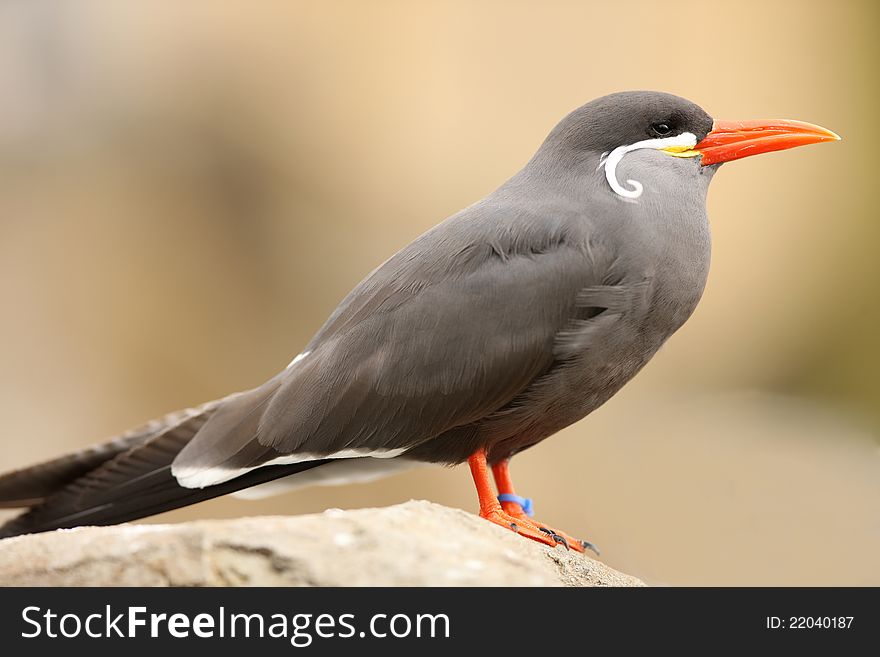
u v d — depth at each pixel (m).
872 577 11.77
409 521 6.07
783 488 13.34
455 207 17.84
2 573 5.82
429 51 18.27
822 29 18.75
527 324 7.29
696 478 13.77
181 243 17.75
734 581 12.09
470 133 18.05
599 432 15.13
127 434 8.22
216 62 18.33
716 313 17.97
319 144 18.23
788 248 18.31
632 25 18.20
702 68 18.23
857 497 13.09
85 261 17.41
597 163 7.68
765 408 15.95
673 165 7.81
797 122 8.01
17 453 15.99
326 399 7.50
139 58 18.41
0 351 16.66
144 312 17.20
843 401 17.75
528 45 18.22
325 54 18.36
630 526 13.27
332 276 17.75
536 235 7.42
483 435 7.57
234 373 17.17
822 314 18.44
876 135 18.86
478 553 5.83
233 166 18.20
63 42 18.47
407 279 7.57
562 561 6.71
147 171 18.02
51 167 18.05
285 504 14.98
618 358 7.46
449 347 7.34
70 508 7.99
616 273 7.32
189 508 14.91
